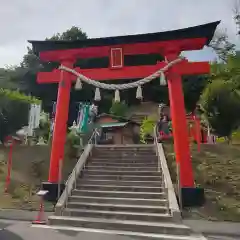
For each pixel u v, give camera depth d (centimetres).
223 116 1617
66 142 1591
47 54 1357
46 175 1418
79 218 935
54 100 3688
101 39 1284
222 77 1930
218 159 1415
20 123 2028
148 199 1025
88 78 1252
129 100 4047
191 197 1071
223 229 853
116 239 754
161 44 1267
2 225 883
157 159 1384
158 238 773
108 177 1240
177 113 1185
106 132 2744
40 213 979
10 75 3719
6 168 1504
